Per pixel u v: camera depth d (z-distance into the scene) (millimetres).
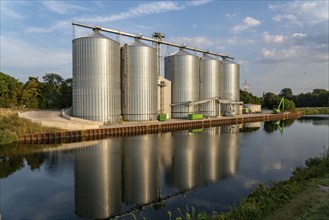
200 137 53062
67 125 51094
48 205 19281
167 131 64562
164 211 17844
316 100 192875
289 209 12867
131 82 75250
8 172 27406
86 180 24703
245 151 37938
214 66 102562
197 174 26156
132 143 44875
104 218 17141
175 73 91750
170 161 31484
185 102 90562
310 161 25516
